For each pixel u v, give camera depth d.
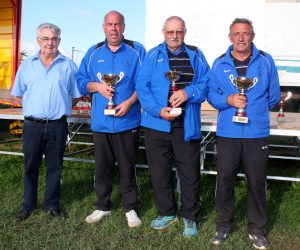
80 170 5.60
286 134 4.12
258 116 3.30
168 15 6.97
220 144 3.43
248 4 6.82
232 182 3.46
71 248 3.37
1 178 5.16
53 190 3.94
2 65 9.42
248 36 3.21
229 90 3.35
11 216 3.94
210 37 6.93
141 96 3.49
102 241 3.51
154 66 3.51
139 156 6.48
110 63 3.67
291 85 6.89
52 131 3.79
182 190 3.64
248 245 3.46
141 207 4.24
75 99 3.96
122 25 3.63
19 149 6.75
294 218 4.02
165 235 3.61
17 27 9.22
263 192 3.42
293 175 5.52
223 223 3.52
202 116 5.45
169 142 3.59
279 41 6.84
